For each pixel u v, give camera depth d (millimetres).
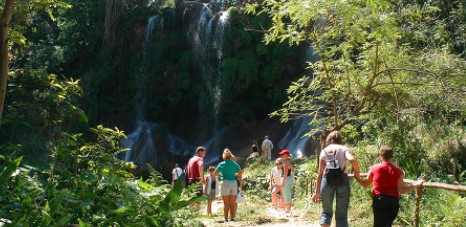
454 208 8047
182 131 33625
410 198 9047
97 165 6027
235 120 32281
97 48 34688
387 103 12164
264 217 10617
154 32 34625
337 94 12648
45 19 34281
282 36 10797
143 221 4676
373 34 10133
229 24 32562
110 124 33375
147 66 34188
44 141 6836
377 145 11438
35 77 6379
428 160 10812
